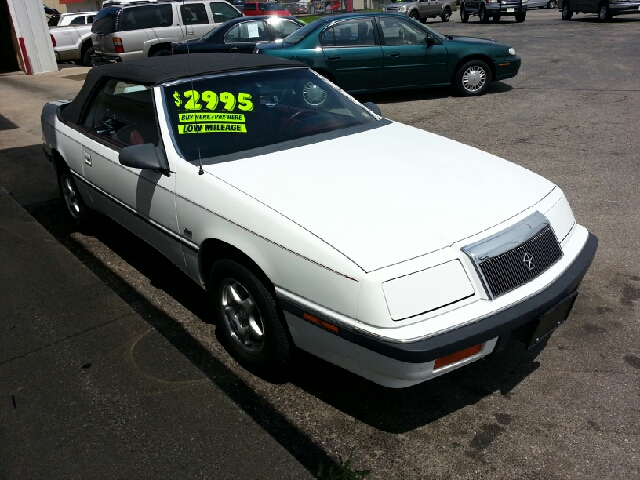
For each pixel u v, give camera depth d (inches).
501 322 99.1
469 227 106.0
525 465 100.8
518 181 125.6
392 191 115.8
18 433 111.5
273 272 108.6
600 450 103.2
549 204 120.4
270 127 143.7
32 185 258.4
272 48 375.6
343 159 130.3
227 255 122.0
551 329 112.0
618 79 425.4
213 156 132.5
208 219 121.8
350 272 96.7
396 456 103.7
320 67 368.8
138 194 144.6
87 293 163.3
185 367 129.7
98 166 162.7
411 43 383.6
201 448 106.4
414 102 394.3
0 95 490.0
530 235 109.0
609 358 128.0
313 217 107.4
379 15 379.6
